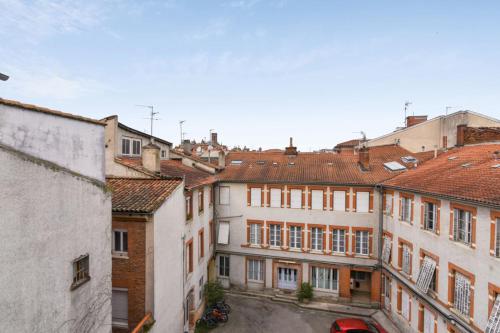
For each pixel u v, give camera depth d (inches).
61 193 272.1
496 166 547.8
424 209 621.6
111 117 658.8
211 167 968.9
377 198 827.4
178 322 581.9
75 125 295.7
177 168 832.9
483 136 817.5
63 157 278.5
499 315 418.3
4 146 216.4
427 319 604.7
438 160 797.9
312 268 885.2
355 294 890.1
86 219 307.7
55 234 264.5
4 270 215.3
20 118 231.0
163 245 509.0
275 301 857.5
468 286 492.4
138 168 634.8
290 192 893.8
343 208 852.6
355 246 842.2
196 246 732.0
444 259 549.3
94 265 321.4
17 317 226.8
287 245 895.1
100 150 338.6
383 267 796.0
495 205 420.5
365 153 913.5
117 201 488.7
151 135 882.1
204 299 794.2
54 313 263.6
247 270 933.2
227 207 941.2
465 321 488.4
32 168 239.5
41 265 249.1
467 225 500.1
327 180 863.7
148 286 466.6
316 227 872.3
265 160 1061.8
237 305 828.6
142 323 436.8
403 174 805.9
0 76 221.6
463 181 553.9
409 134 1248.2
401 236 709.3
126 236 480.1
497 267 429.7
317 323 733.3
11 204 220.5
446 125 1222.3
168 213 530.6
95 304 321.4
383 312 788.6
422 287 594.6
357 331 583.5
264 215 912.9
